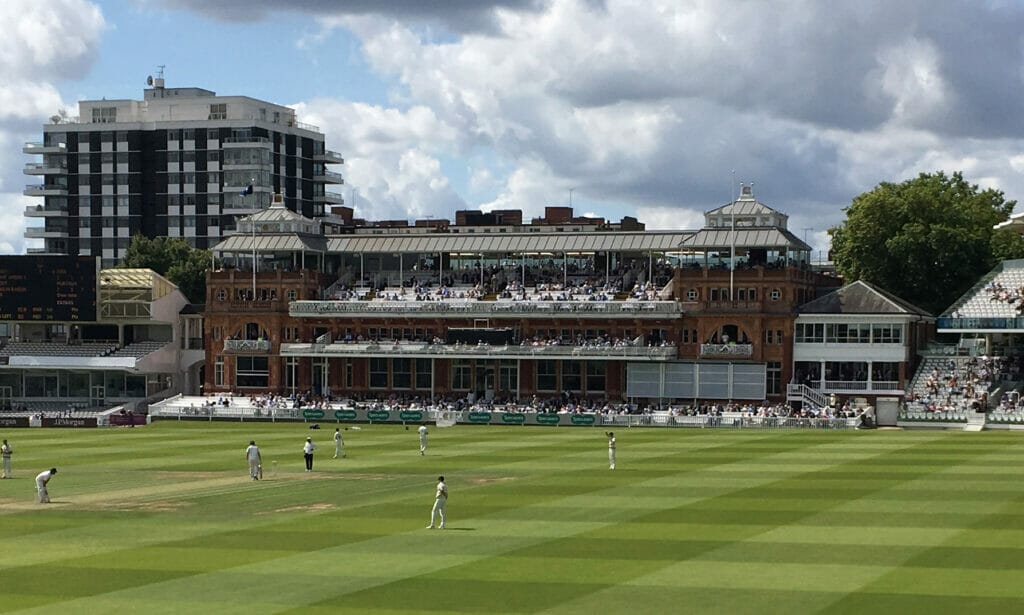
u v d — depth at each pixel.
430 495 53.09
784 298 112.75
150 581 34.72
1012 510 46.00
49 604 32.09
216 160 184.12
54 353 130.62
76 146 188.00
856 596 31.73
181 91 195.00
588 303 117.25
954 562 35.94
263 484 58.47
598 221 141.62
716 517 45.19
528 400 117.00
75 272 127.69
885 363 109.50
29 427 107.25
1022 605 30.61
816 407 107.38
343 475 62.41
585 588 33.09
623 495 51.97
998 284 111.81
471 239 127.44
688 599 31.72
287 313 126.81
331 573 35.44
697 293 115.50
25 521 46.75
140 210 186.38
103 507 50.53
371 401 119.69
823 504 48.25
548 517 45.78
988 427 95.88
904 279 120.38
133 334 134.25
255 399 119.94
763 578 34.09
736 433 92.12
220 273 128.88
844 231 128.12
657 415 102.56
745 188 121.56
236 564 37.00
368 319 124.88
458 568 35.91
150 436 93.44
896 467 62.44
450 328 121.88
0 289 128.62
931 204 120.00
